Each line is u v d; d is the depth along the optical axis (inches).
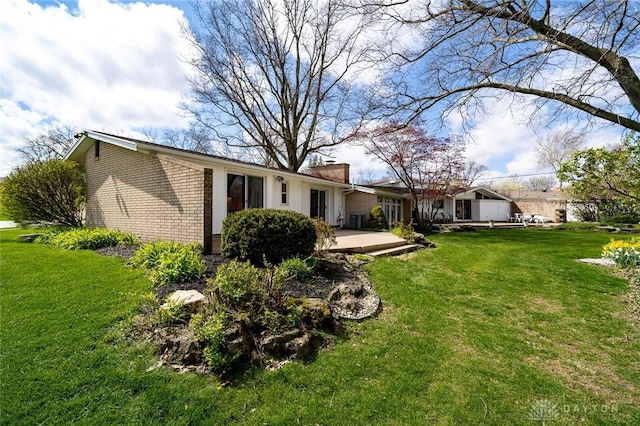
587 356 137.5
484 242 492.4
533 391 112.3
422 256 343.9
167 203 308.3
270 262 216.4
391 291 213.6
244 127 800.3
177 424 92.0
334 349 136.7
